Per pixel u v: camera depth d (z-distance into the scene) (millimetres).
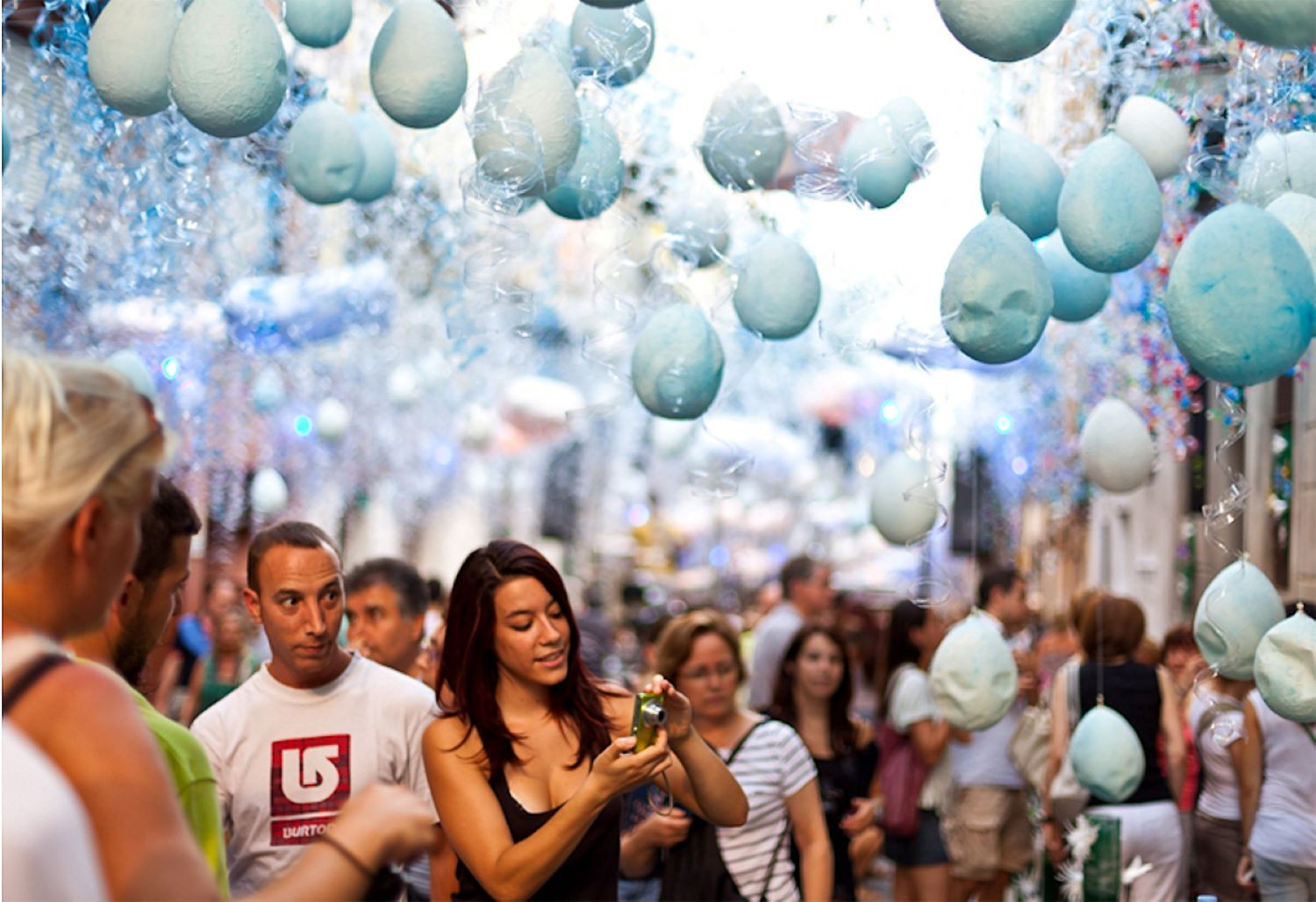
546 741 3854
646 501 19141
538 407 13250
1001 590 8070
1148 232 3799
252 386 9883
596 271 4734
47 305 5578
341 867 1922
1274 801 5715
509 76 3787
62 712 1880
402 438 12188
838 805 5844
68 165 4926
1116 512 11023
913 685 7336
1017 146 4289
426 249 7922
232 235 6848
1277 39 3236
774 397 16984
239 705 4094
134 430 1979
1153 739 6301
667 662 4754
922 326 4574
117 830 1838
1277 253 3391
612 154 4340
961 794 7395
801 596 9656
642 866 4828
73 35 4258
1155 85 4625
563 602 3891
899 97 4348
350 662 4207
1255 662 3818
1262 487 6914
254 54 3580
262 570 4043
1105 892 5758
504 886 3543
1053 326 7172
